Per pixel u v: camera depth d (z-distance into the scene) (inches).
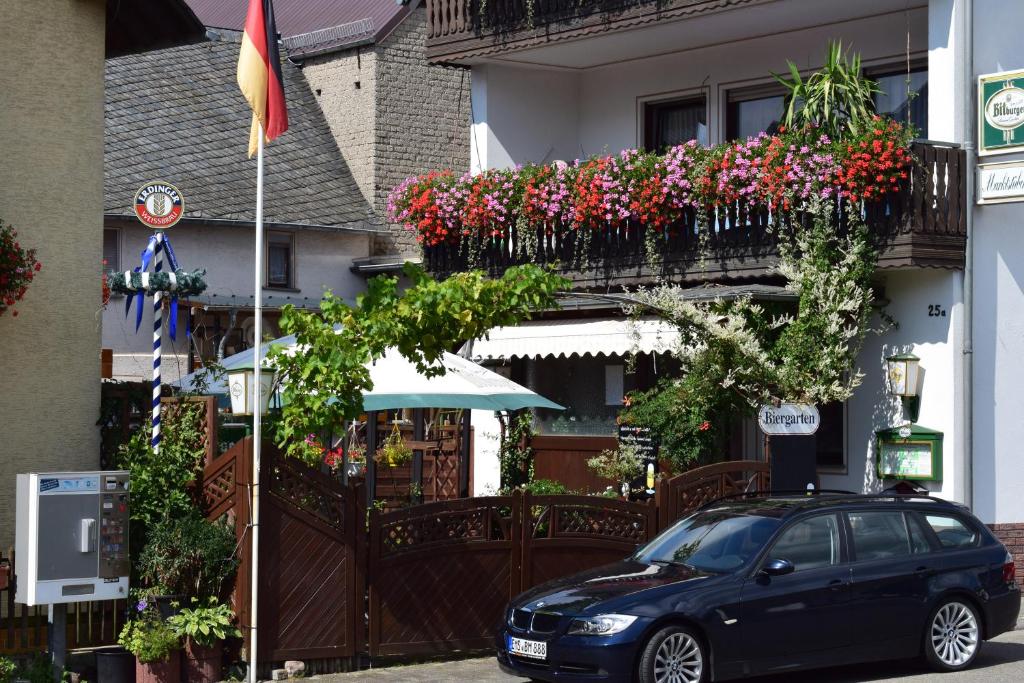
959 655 497.4
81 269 549.3
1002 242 692.7
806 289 668.7
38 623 487.5
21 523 460.1
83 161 552.4
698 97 845.2
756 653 456.4
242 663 489.7
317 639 501.7
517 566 543.8
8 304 508.1
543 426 832.9
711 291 686.5
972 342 681.0
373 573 513.3
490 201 808.3
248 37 507.5
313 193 1063.0
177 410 524.4
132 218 944.3
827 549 478.3
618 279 773.9
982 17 688.4
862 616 476.4
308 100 1147.3
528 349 757.9
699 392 668.7
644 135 868.0
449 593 528.1
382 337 503.2
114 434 549.3
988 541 511.2
